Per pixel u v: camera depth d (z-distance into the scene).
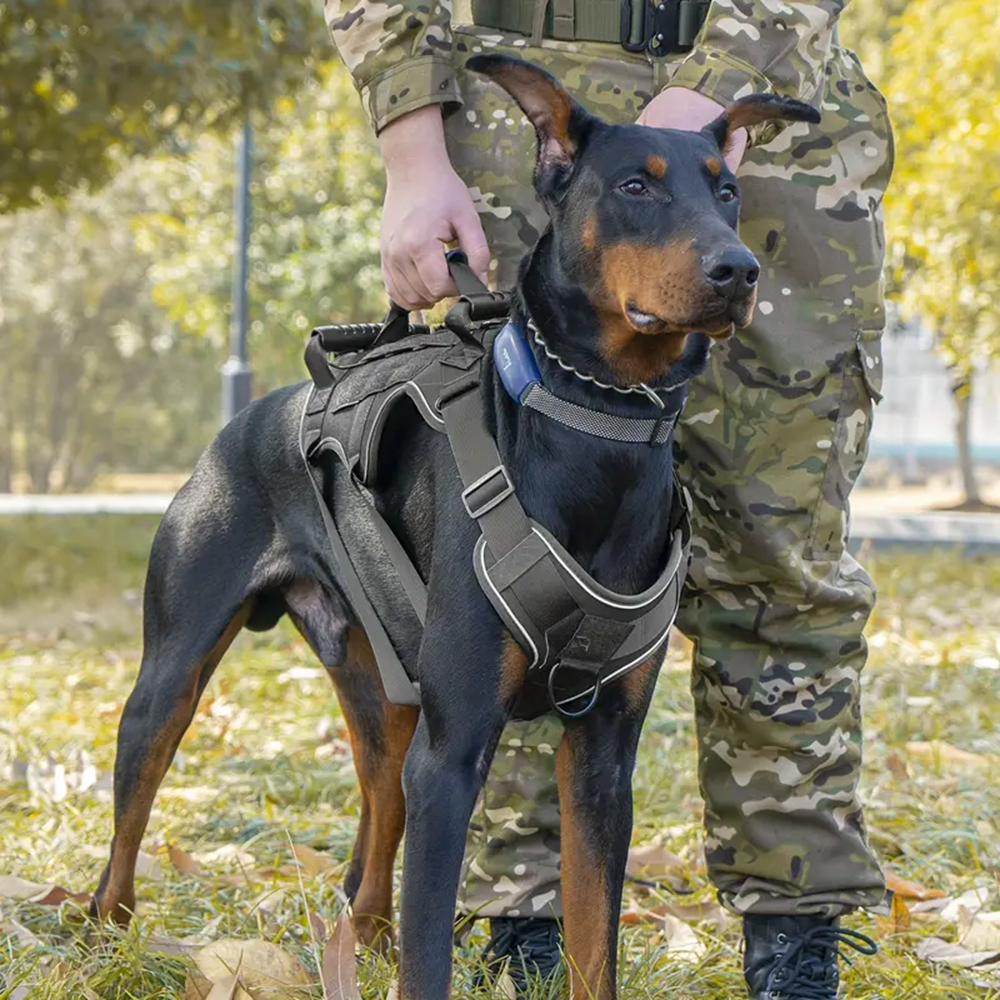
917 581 10.53
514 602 2.69
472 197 3.23
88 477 46.25
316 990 3.17
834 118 3.14
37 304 39.62
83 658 7.85
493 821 3.36
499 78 2.78
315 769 5.54
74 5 9.38
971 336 14.41
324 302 22.39
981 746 5.63
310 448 3.28
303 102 19.69
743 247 2.54
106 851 4.48
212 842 4.68
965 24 13.20
